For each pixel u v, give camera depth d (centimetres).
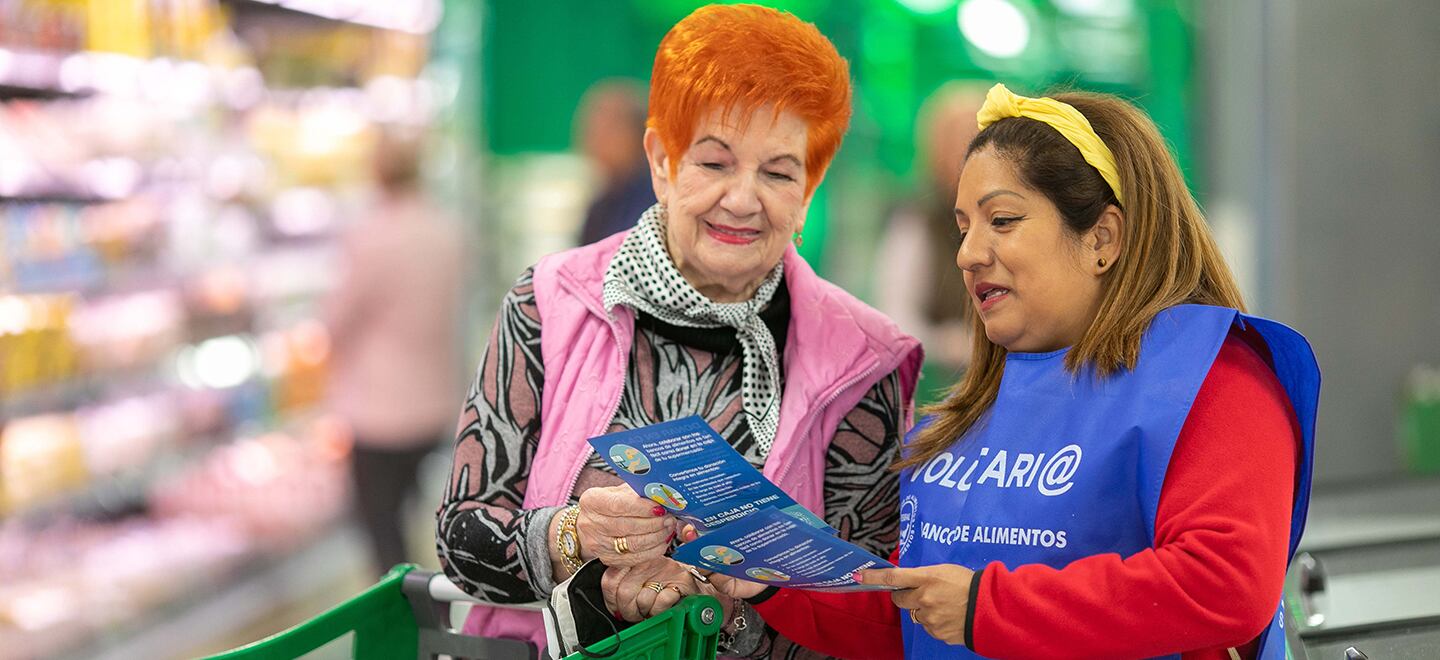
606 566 173
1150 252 159
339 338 570
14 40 455
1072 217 159
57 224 487
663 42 181
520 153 855
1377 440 413
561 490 185
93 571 484
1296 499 156
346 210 695
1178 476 147
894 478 193
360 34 710
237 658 174
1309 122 409
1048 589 146
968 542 162
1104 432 153
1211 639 142
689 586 175
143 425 520
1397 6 408
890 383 194
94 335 502
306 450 640
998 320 163
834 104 179
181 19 553
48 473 464
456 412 600
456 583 187
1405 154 411
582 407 186
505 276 830
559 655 169
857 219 754
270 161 629
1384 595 230
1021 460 160
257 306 618
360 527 589
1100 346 157
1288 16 406
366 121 712
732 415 187
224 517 562
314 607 585
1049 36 739
